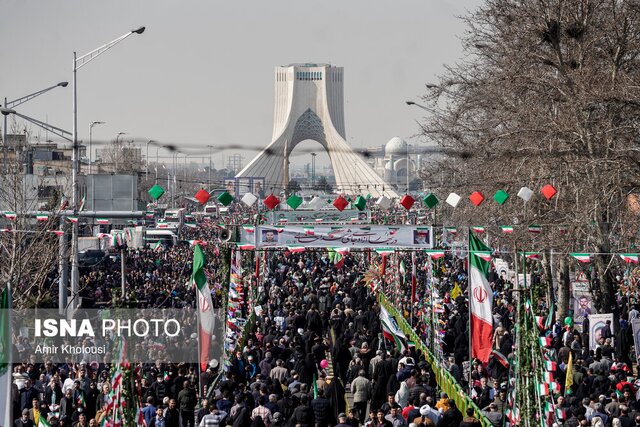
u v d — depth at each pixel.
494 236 79.88
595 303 60.53
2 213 66.19
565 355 46.47
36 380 43.53
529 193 53.19
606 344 51.53
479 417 36.47
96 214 75.62
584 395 40.19
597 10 62.72
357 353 48.69
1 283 59.31
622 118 59.81
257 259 76.75
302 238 59.38
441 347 50.06
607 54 61.16
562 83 61.62
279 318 61.25
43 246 64.50
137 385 40.03
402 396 40.53
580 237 60.94
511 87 63.44
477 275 43.28
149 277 84.69
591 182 57.50
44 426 34.47
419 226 59.22
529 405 33.47
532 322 33.78
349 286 85.25
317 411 37.12
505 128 65.25
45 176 109.44
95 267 90.69
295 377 42.97
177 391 41.12
